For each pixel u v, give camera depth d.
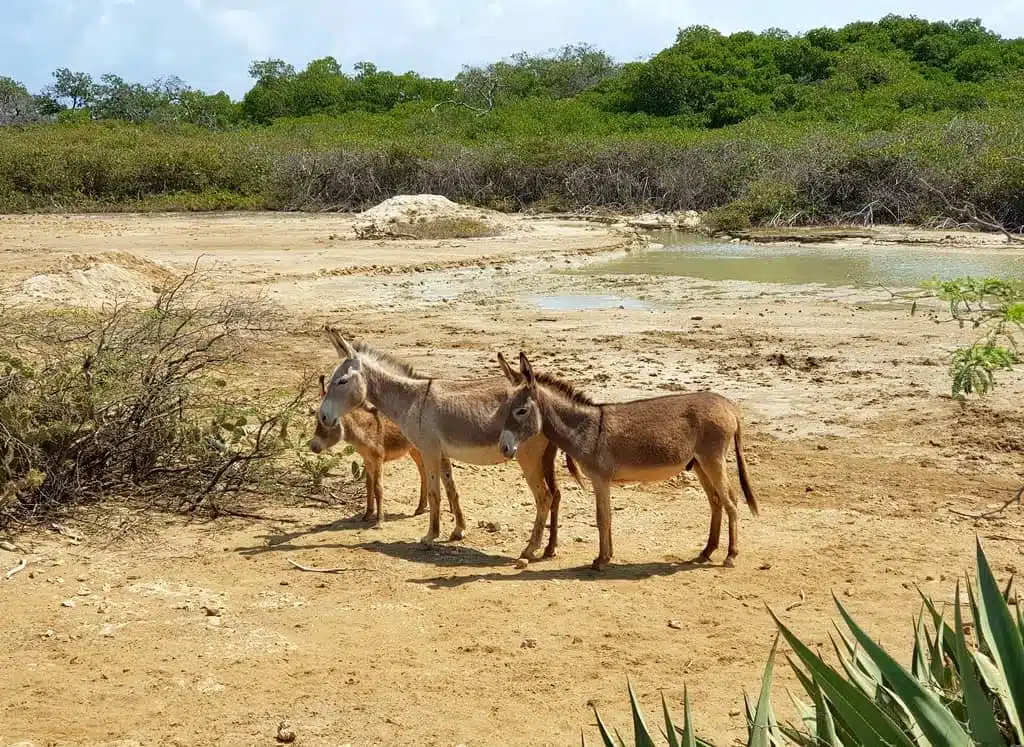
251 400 11.95
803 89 58.75
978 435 11.67
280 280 24.19
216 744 5.58
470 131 61.53
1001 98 51.09
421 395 8.57
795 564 8.17
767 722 3.60
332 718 5.84
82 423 9.30
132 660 6.55
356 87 80.38
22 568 7.96
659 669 6.43
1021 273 24.02
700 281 24.44
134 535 8.72
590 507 9.73
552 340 17.50
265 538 8.79
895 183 37.75
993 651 3.55
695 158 44.66
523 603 7.45
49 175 48.22
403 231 34.53
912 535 8.79
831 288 22.75
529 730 5.71
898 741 3.40
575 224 40.22
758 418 12.59
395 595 7.60
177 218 43.12
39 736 5.63
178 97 83.69
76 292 20.02
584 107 64.44
